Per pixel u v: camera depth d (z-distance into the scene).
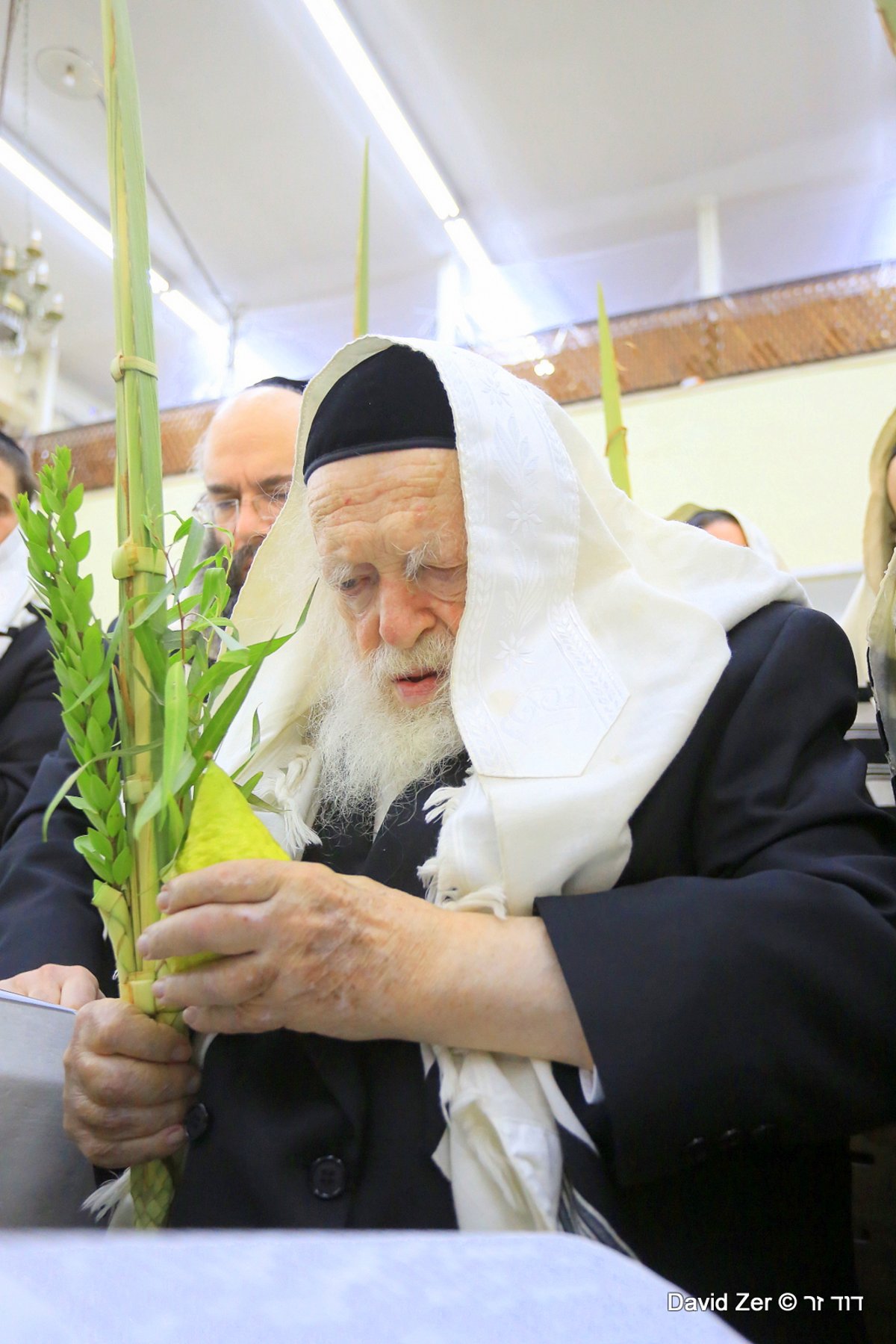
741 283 9.87
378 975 0.92
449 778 1.22
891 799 1.71
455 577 1.22
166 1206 1.03
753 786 1.10
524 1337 0.39
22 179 8.98
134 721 1.00
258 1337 0.36
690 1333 0.42
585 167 8.78
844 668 1.22
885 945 0.95
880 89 7.95
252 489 2.10
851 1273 1.00
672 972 0.92
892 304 6.02
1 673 2.21
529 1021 0.92
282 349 10.77
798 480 5.84
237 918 0.89
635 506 1.38
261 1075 1.05
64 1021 1.09
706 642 1.17
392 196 9.09
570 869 1.04
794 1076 0.89
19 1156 1.00
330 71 7.87
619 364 6.41
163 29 7.55
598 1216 0.89
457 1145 0.94
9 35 7.56
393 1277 0.42
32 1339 0.33
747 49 7.64
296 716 1.41
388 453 1.21
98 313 10.59
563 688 1.14
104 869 1.03
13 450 2.45
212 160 8.72
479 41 7.64
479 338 6.66
